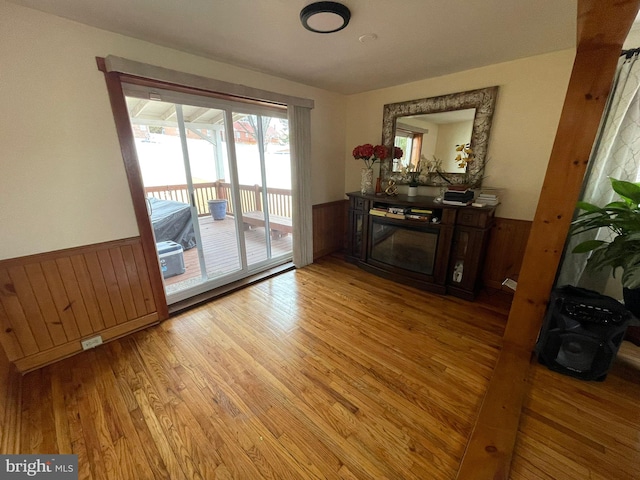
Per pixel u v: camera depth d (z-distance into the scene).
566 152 1.50
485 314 2.42
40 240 1.71
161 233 3.24
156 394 1.59
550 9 1.53
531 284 1.75
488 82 2.53
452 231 2.60
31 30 1.52
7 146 1.54
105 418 1.44
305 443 1.31
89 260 1.91
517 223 2.62
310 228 3.50
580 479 1.15
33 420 1.43
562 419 1.42
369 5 1.49
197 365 1.82
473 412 1.47
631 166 1.96
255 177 3.15
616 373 1.73
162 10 1.53
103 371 1.77
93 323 1.98
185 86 2.16
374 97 3.41
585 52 1.36
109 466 1.22
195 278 2.88
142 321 2.22
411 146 3.16
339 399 1.56
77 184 1.80
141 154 2.44
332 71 2.63
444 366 1.81
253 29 1.76
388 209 3.04
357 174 3.86
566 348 1.67
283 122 3.42
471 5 1.49
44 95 1.61
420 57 2.28
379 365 1.82
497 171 2.65
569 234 2.15
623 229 1.69
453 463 1.22
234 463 1.23
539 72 2.27
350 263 3.67
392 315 2.42
